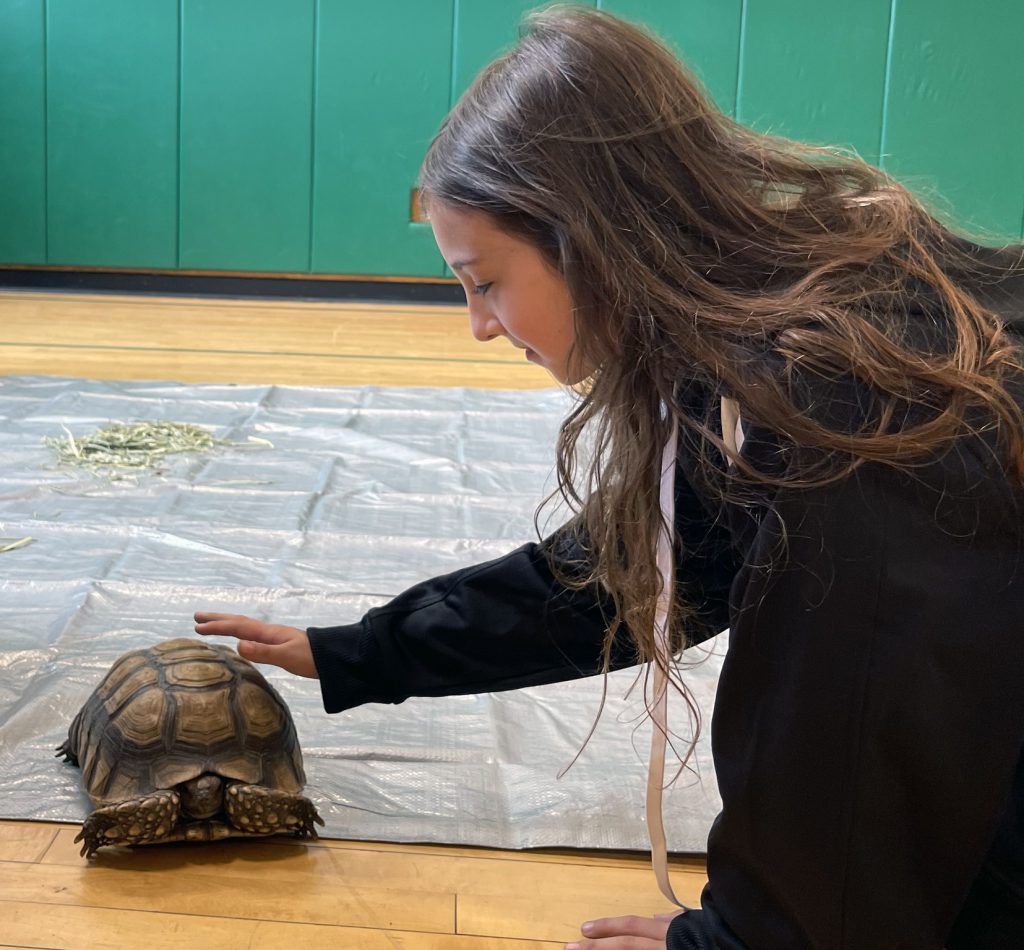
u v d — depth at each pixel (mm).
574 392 1347
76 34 6262
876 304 940
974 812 971
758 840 1013
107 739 1462
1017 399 919
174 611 2199
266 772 1460
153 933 1312
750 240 959
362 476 3121
